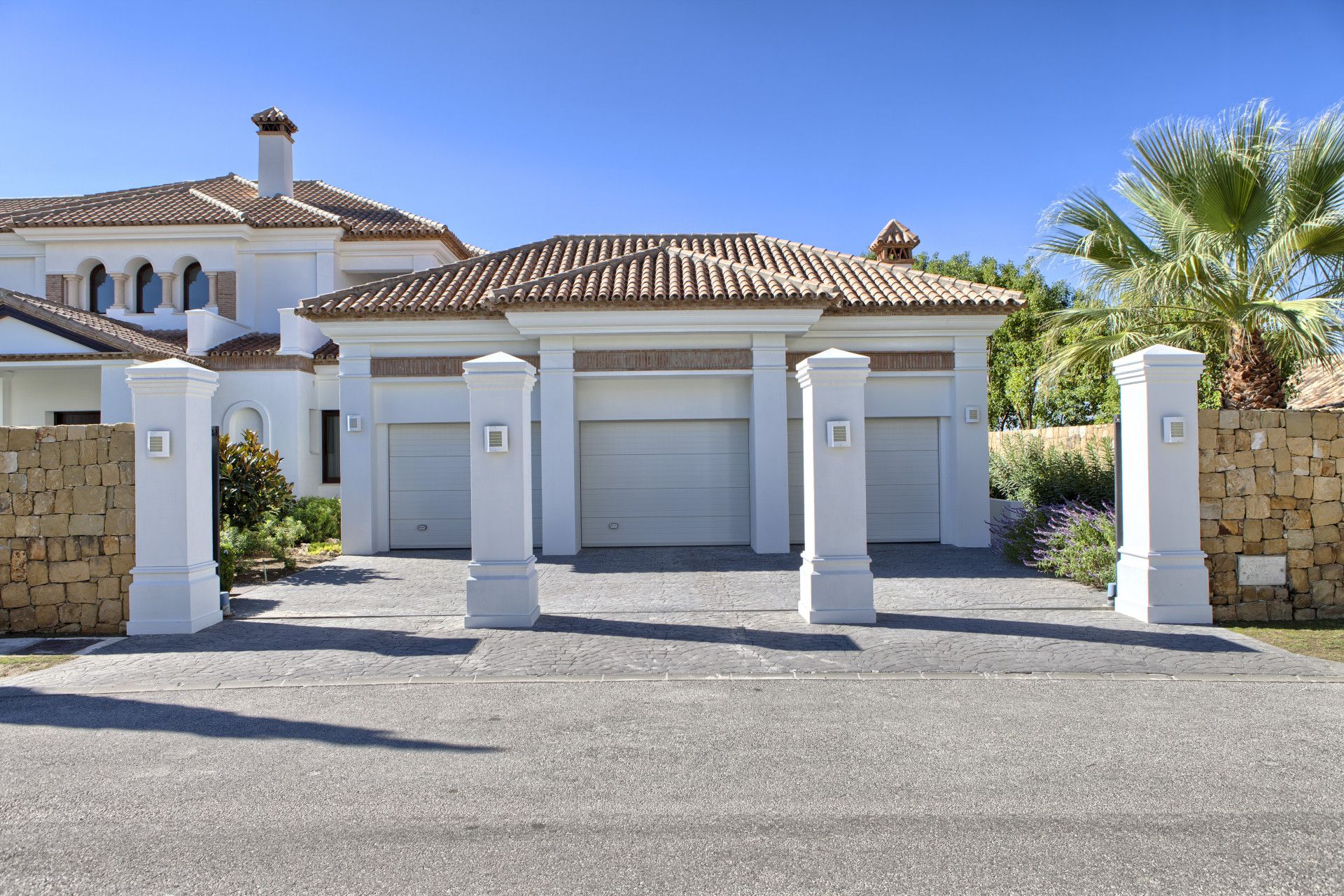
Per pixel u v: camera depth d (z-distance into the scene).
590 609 9.30
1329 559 8.59
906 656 7.14
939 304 14.17
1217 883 3.47
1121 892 3.40
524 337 14.06
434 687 6.41
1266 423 8.62
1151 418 8.39
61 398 19.39
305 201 24.70
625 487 14.56
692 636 7.95
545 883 3.51
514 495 8.52
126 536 8.55
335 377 19.39
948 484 14.67
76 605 8.55
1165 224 10.74
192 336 18.88
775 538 13.68
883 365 14.46
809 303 13.45
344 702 6.05
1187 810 4.16
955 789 4.43
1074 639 7.67
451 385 14.70
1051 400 22.31
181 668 7.02
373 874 3.60
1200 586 8.34
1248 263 10.47
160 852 3.81
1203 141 10.10
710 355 13.89
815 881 3.50
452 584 11.23
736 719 5.59
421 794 4.42
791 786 4.48
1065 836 3.89
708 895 3.40
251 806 4.29
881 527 14.85
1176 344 10.71
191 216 21.02
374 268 21.98
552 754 4.98
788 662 7.00
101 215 21.38
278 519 15.04
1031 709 5.75
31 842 3.92
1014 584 10.54
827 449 8.52
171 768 4.82
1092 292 11.41
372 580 11.66
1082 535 10.70
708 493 14.55
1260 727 5.36
